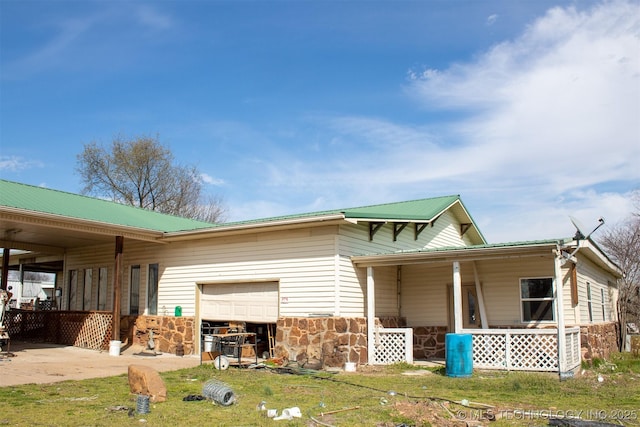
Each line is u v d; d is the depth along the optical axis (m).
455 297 12.05
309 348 12.77
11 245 17.81
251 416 7.04
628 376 11.83
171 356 14.84
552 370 11.38
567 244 11.91
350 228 13.48
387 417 7.06
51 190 16.67
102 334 15.99
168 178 39.91
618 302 21.50
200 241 15.66
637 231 29.73
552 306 13.53
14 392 8.50
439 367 12.62
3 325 15.17
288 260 13.66
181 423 6.62
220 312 15.02
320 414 7.18
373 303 13.41
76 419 6.73
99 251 18.66
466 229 19.67
